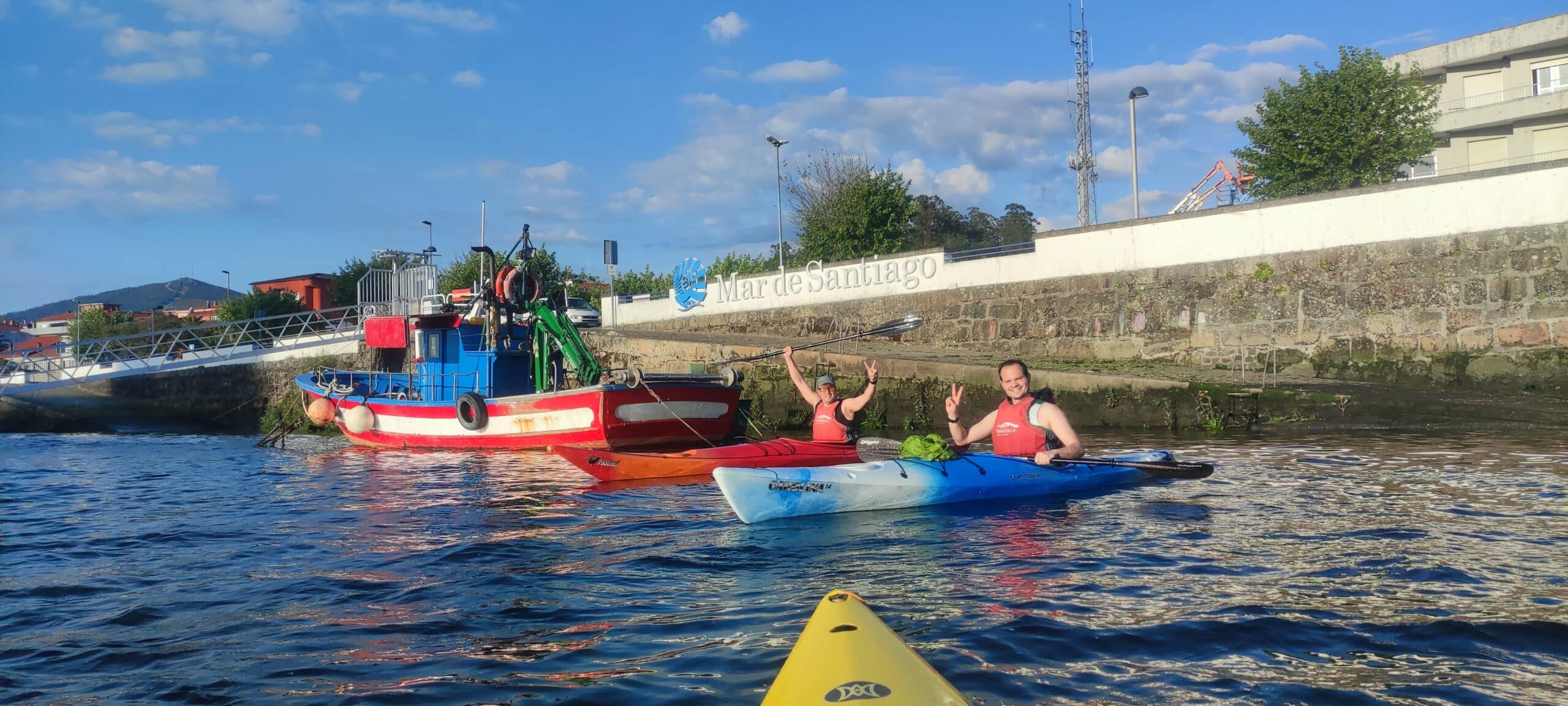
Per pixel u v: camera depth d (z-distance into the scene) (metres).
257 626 5.00
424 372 16.91
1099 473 9.17
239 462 15.09
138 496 10.89
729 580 5.82
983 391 17.47
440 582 5.91
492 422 15.26
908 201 36.31
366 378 19.36
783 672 3.19
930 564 6.13
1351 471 10.10
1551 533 6.67
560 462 13.43
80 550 7.42
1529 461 10.47
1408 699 3.62
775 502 7.89
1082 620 4.73
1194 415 15.67
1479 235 16.70
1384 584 5.32
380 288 28.59
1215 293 19.31
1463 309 16.83
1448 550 6.15
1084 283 21.05
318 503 9.91
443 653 4.43
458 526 8.06
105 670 4.30
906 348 23.05
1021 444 8.98
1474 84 35.84
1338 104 27.80
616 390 13.84
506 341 16.36
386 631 4.84
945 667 4.05
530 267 16.08
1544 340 16.06
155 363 26.70
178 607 5.45
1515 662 4.02
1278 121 28.67
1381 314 17.58
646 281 41.59
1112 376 16.56
